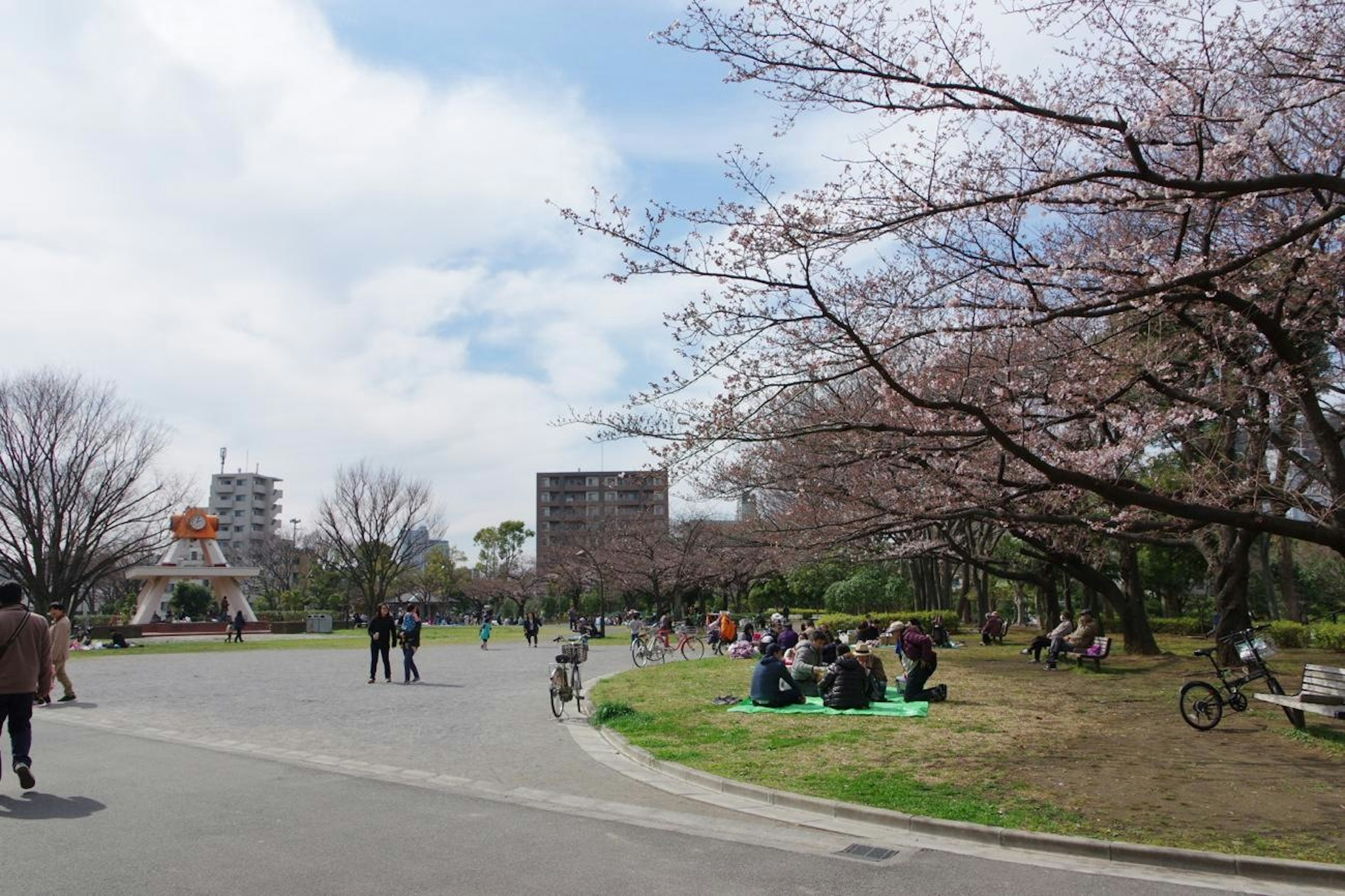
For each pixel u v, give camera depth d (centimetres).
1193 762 916
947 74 891
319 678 2105
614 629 5597
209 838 633
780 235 938
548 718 1354
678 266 981
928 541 2169
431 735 1175
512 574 8488
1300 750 966
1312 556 3941
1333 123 980
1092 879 585
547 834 666
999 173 975
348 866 570
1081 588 4294
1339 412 1366
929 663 1429
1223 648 1842
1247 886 578
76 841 618
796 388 1130
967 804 760
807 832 705
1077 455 1114
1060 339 1178
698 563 4816
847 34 860
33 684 765
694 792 845
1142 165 838
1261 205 1057
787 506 2447
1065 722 1198
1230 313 1062
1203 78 910
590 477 9750
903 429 1059
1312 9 908
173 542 5141
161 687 1873
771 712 1335
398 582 7744
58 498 4212
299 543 8275
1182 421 1068
